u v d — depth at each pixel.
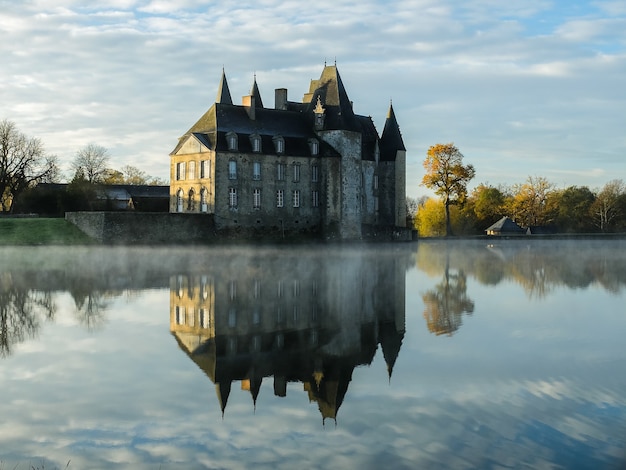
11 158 100.12
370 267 53.44
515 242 112.75
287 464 14.94
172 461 15.16
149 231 71.56
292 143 86.25
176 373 21.50
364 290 39.25
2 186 99.56
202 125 84.06
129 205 114.62
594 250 87.44
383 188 102.94
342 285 41.22
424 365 22.30
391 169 102.25
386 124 104.81
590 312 32.31
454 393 19.20
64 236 68.00
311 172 87.38
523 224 147.12
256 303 34.00
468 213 143.88
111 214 68.75
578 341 25.69
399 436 16.22
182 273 46.28
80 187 97.12
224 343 25.36
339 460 15.04
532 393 19.09
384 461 14.92
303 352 24.11
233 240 78.75
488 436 16.08
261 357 23.38
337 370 21.81
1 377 20.97
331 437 16.30
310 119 90.88
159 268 49.53
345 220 89.19
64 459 15.29
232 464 14.96
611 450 15.22
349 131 89.31
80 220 70.25
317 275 46.19
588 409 17.72
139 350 24.27
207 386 20.17
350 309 32.69
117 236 69.12
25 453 15.58
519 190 153.62
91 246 66.56
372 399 18.84
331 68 91.81
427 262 60.91
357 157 90.31
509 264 60.41
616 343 25.23
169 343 25.36
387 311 32.31
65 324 28.66
